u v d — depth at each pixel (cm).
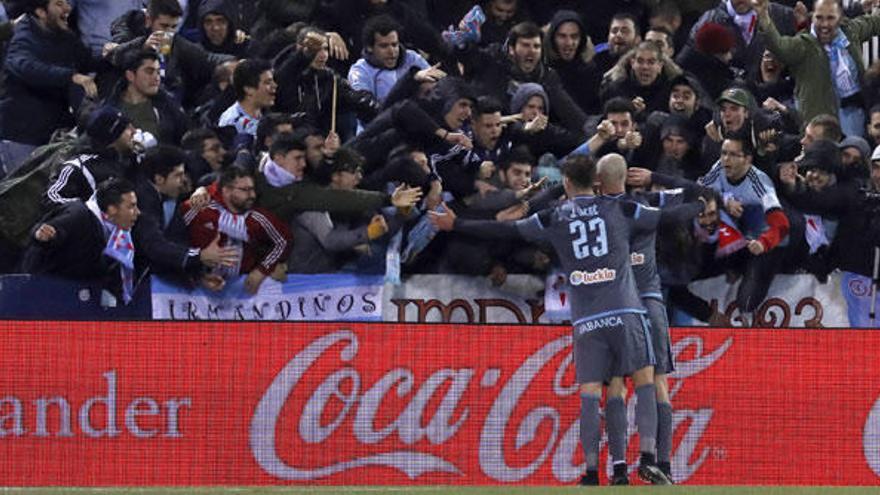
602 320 3506
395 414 4084
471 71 4831
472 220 4031
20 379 3941
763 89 5100
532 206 4316
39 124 4697
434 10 5331
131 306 4156
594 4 5331
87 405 3966
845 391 4216
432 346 4100
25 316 4059
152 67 4497
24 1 4794
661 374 3688
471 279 4319
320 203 4238
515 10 5203
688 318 4416
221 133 4484
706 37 4978
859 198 4462
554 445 4134
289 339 4050
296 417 4044
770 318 4453
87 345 3972
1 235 4294
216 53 4894
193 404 4003
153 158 4166
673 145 4506
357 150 4409
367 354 4078
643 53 4728
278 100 4609
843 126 5112
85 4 5025
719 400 4184
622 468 3569
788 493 3284
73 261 4081
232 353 4028
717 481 4178
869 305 4491
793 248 4434
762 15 5012
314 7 5100
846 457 4216
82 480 3950
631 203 3572
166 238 4141
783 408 4203
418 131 4359
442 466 4094
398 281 4288
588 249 3528
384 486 3997
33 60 4662
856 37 5125
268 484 4025
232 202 4162
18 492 3541
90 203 4084
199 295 4197
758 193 4384
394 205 4181
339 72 4953
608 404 3575
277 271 4228
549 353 4134
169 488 3834
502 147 4475
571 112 4697
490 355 4119
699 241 4350
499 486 3897
